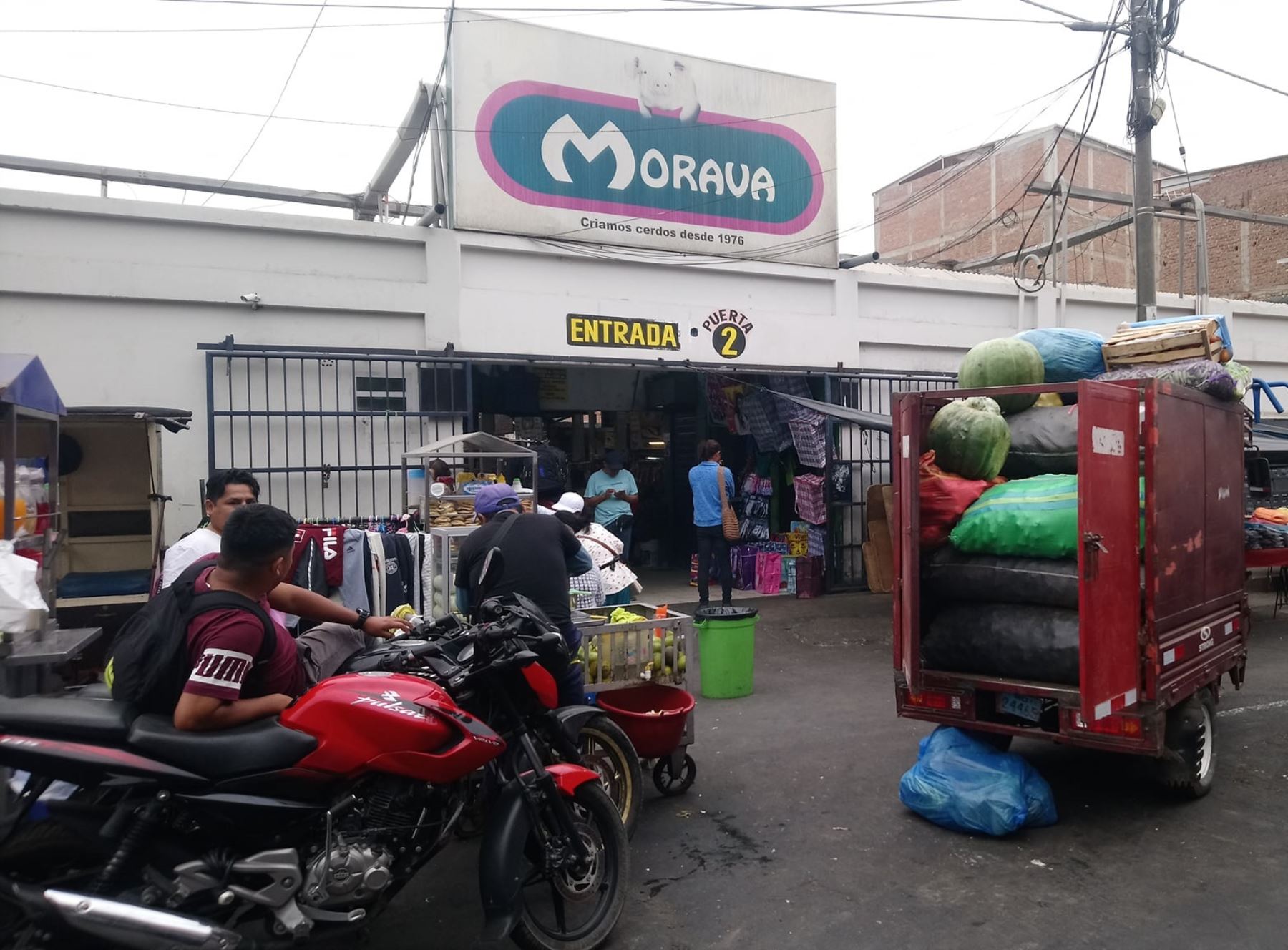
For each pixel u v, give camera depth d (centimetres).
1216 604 512
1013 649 445
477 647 327
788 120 1100
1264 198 2045
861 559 1162
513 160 938
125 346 789
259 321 834
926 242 2266
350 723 281
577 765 358
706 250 1050
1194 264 2133
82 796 266
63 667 558
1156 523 432
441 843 305
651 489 1334
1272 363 1569
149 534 659
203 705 267
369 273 880
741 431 1192
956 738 469
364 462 870
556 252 961
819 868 403
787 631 919
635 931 352
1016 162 2023
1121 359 587
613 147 991
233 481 404
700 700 681
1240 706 655
